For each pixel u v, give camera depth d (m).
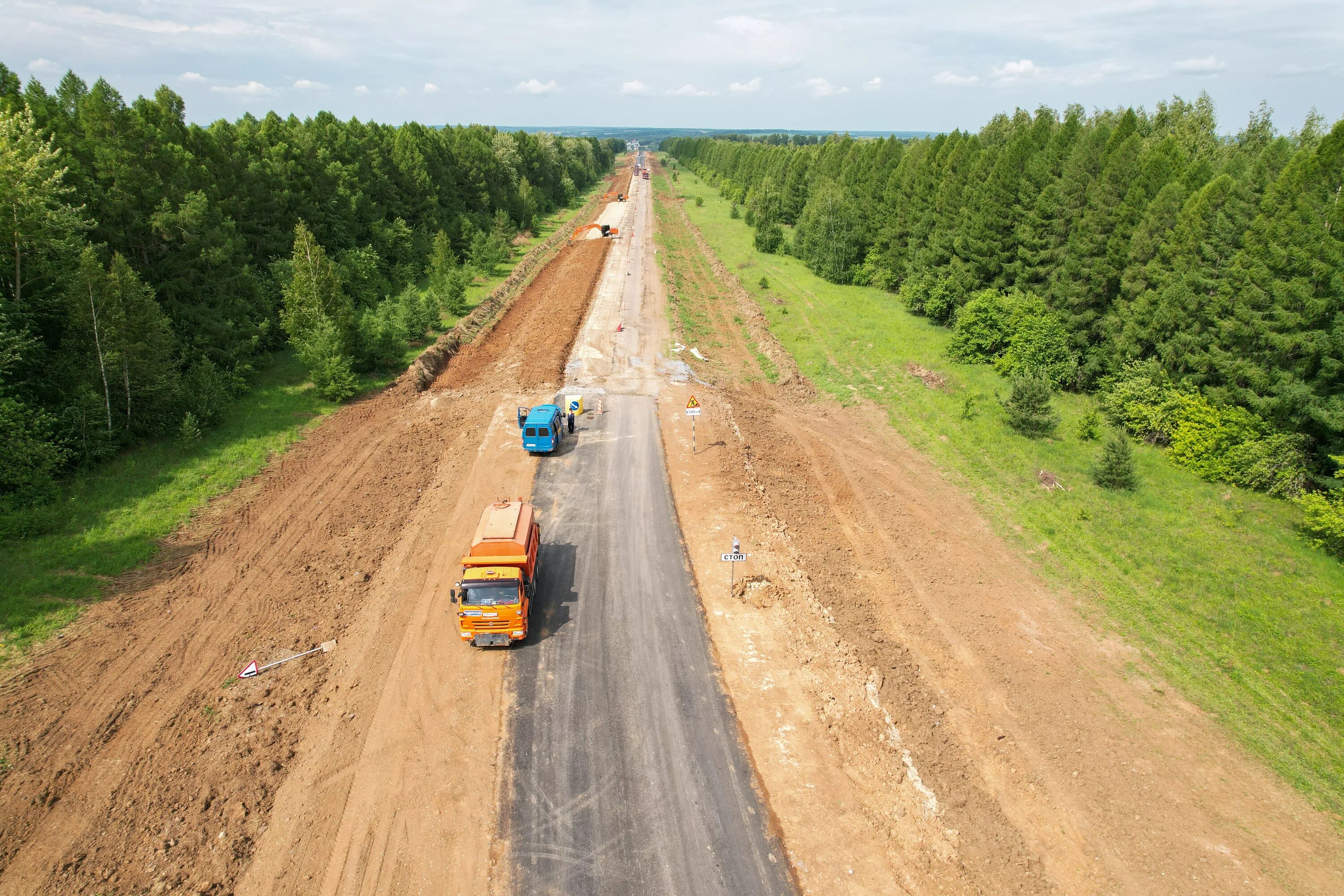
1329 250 28.48
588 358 46.75
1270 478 30.53
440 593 23.47
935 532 28.77
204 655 20.52
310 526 27.39
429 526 27.34
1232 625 22.81
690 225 105.19
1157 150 39.84
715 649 20.97
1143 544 27.33
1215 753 18.41
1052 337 43.00
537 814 15.78
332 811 15.83
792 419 39.62
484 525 22.11
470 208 83.69
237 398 38.28
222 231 40.97
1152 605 24.02
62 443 28.05
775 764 17.12
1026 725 19.17
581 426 36.44
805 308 61.25
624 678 19.78
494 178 89.81
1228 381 32.50
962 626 23.09
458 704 18.88
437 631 21.69
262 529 27.11
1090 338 43.38
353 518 27.86
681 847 15.06
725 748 17.55
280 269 46.53
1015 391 36.97
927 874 14.70
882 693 19.83
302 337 41.09
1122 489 31.17
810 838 15.32
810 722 18.44
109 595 22.89
